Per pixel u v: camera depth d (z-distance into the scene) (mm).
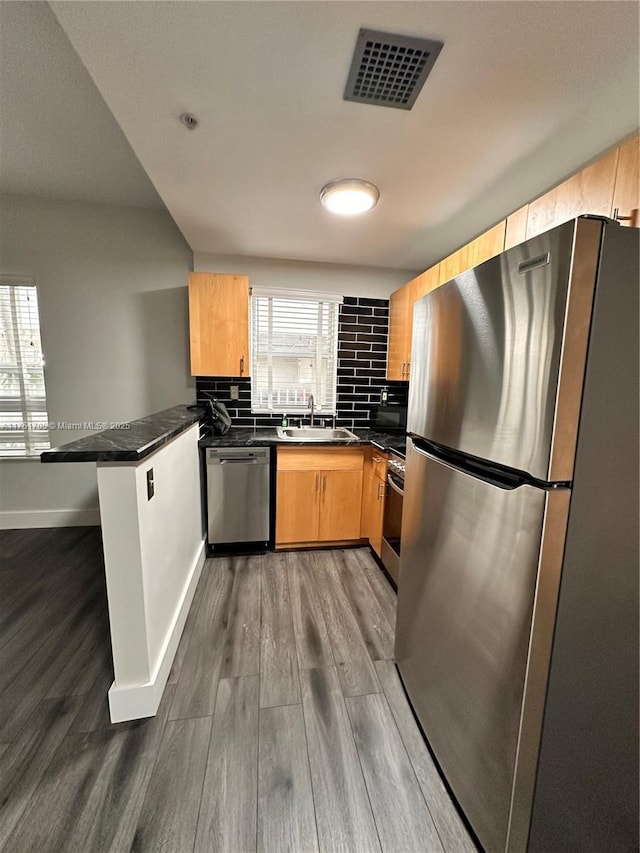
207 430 2605
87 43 980
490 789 894
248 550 2578
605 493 754
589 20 894
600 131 1317
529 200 1830
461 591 1007
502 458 844
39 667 1524
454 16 895
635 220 984
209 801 1047
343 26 921
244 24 922
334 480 2543
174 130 1336
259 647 1653
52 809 1019
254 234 2330
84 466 2893
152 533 1347
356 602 2004
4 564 2354
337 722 1300
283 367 2996
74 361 2779
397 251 2621
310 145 1419
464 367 989
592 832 889
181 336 2855
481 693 921
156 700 1318
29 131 1828
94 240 2693
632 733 874
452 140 1379
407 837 980
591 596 782
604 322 693
